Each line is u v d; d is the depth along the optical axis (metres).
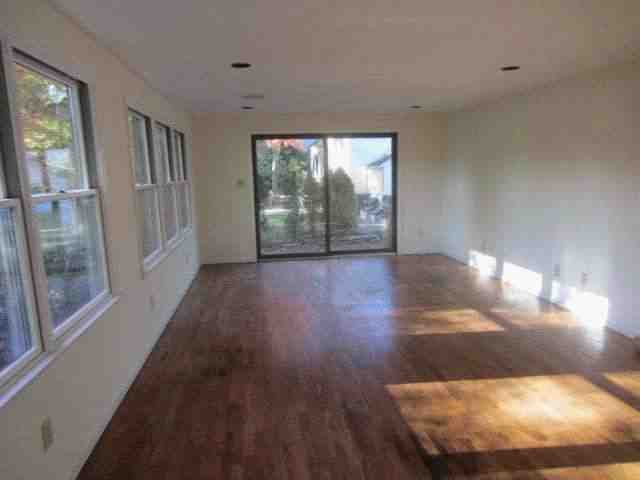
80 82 2.65
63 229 2.31
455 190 7.05
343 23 2.67
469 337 3.85
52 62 2.20
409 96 5.39
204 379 3.18
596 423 2.53
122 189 3.22
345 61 3.60
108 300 2.81
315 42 3.05
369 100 5.67
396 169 7.37
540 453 2.28
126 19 2.46
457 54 3.42
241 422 2.63
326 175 7.27
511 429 2.49
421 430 2.51
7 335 1.74
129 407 2.82
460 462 2.23
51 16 2.20
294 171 7.19
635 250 3.68
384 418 2.64
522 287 5.36
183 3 2.28
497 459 2.24
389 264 6.88
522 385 2.98
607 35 2.97
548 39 3.06
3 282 1.72
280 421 2.63
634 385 2.95
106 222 2.82
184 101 5.34
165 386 3.09
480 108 6.17
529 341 3.73
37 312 1.90
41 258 1.94
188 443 2.43
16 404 1.66
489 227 6.07
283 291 5.47
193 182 6.68
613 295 3.95
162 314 4.18
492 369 3.23
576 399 2.79
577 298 4.41
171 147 5.23
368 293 5.31
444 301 4.93
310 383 3.09
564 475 2.12
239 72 3.89
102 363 2.60
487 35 2.96
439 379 3.10
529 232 5.16
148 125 4.27
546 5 2.44
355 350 3.63
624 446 2.32
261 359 3.50
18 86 1.98
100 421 2.53
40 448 1.84
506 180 5.59
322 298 5.14
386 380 3.11
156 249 4.30
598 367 3.22
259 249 7.29
